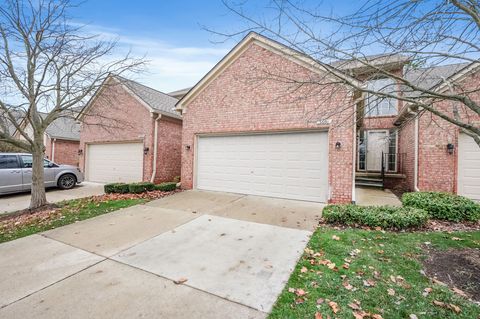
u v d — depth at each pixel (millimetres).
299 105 6906
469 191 6520
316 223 4957
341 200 6402
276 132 7422
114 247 3814
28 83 6043
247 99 7777
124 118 10648
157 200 7258
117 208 6352
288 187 7266
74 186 10141
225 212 5875
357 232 4324
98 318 2182
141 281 2799
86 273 2994
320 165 6832
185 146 9055
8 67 5773
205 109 8609
